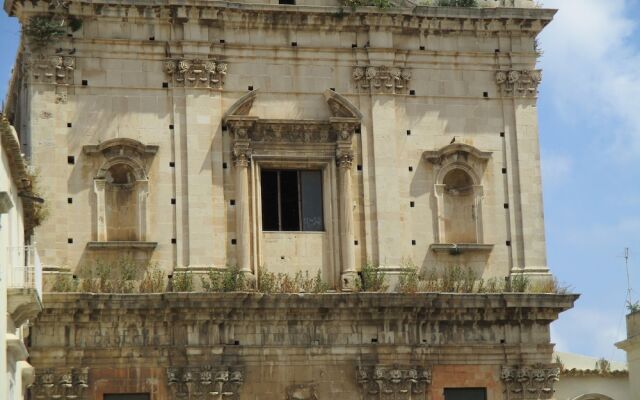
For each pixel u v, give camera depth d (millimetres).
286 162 90375
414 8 93000
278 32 91750
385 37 92750
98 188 87875
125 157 88562
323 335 88125
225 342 86812
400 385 88375
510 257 92250
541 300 90188
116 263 87312
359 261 90375
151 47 90000
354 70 92188
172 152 89125
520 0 95375
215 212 88812
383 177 91188
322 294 87312
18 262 77438
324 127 90875
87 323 85625
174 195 88688
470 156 92875
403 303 88312
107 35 89688
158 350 86125
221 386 86125
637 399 104375
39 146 87562
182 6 89812
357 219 90812
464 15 93688
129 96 89375
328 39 92312
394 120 92062
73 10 89250
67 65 88688
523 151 93625
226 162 89750
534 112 94250
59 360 84812
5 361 69500
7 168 73438
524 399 90062
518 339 90625
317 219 90688
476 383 89688
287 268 89375
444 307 89250
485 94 94062
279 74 91375
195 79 89938
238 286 87250
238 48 91062
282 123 90188
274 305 87062
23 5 88438
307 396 87250
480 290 90938
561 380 104750
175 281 87000
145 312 85875
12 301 72000
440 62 93625
